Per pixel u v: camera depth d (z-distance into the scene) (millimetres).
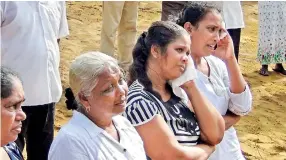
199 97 3980
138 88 3824
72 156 3268
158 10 15352
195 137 3984
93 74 3301
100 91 3334
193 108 4016
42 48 5246
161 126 3725
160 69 3854
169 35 3789
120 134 3508
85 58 3344
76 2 15258
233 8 8945
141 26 13922
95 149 3328
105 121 3436
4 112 3293
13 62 5145
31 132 5465
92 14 14516
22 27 5117
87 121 3389
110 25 9672
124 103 3445
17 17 5070
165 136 3717
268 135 8578
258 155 7914
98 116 3400
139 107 3729
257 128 8797
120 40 9773
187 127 3930
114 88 3369
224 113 4695
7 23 5066
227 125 4668
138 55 3898
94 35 12992
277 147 8211
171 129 3852
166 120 3830
